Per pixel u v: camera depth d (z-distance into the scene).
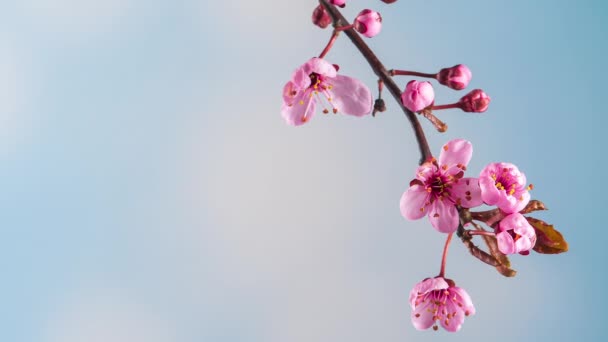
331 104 0.60
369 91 0.59
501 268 0.57
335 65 0.59
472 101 0.58
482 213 0.57
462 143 0.58
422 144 0.58
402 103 0.58
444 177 0.58
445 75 0.58
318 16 0.61
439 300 0.58
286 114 0.60
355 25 0.58
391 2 0.59
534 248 0.57
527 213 0.57
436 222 0.58
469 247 0.57
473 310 0.57
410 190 0.58
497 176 0.57
